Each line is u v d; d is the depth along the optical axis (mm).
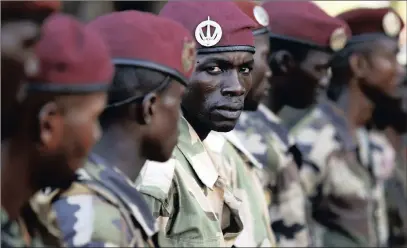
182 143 5410
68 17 3547
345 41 7844
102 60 3584
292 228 7203
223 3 5535
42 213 3676
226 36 5410
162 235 4789
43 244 3684
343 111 8727
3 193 3514
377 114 9633
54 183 3646
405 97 9609
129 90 4219
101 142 4234
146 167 4793
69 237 3822
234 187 6105
